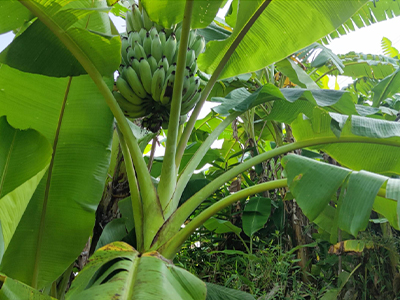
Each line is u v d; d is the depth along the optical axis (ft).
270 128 10.20
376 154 5.91
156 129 5.56
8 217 3.03
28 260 4.81
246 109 5.95
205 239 8.81
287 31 5.18
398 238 6.40
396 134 4.66
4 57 4.34
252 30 5.27
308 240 7.62
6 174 3.61
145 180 4.78
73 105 5.22
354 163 6.11
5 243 3.06
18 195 3.08
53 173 5.06
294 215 7.70
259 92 5.56
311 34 5.16
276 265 6.15
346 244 6.00
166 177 4.86
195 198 4.80
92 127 5.24
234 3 5.25
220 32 7.12
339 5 4.83
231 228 7.37
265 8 4.96
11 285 2.92
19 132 3.75
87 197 5.06
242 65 5.71
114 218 6.24
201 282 3.53
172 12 4.04
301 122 5.81
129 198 7.11
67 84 5.20
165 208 4.78
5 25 4.46
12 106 5.03
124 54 5.44
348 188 3.97
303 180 4.36
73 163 5.11
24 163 3.68
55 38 4.50
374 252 6.14
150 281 3.09
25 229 4.86
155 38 5.24
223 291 4.77
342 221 3.78
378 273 5.93
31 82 5.10
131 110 5.38
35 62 4.51
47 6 3.95
